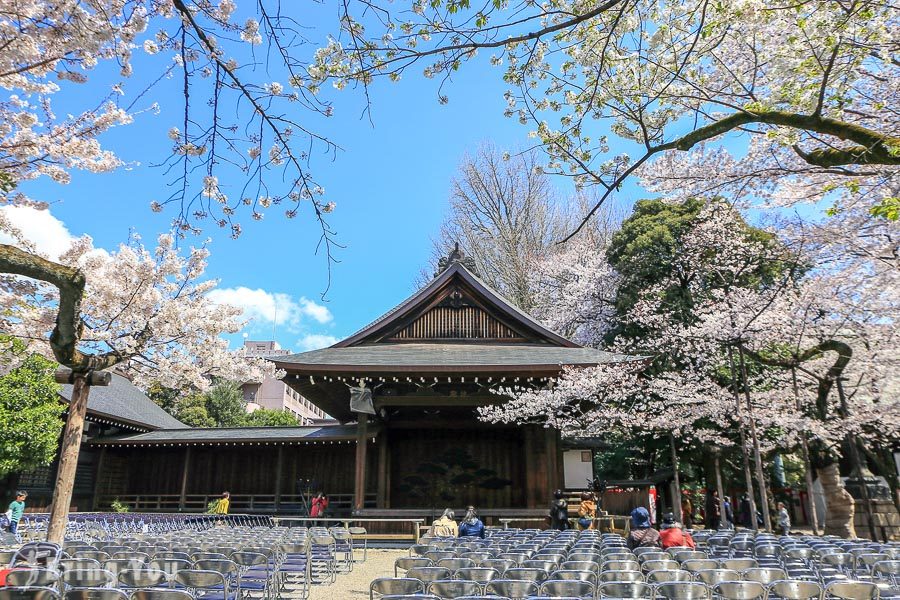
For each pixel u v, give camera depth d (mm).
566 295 26875
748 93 6953
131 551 5949
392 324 17312
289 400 54906
